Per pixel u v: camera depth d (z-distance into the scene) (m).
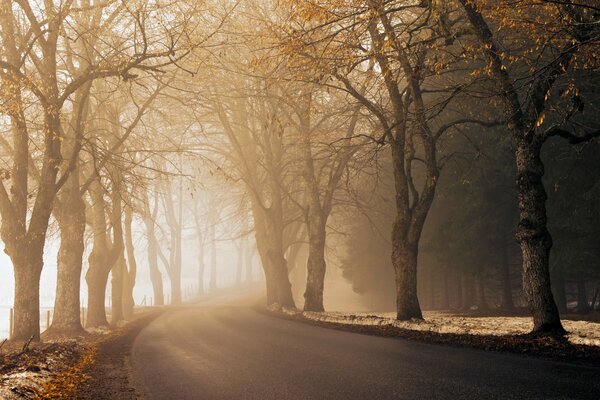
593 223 24.83
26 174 20.62
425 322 19.61
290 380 9.80
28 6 19.14
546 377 9.02
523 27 13.59
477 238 31.42
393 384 8.97
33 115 23.36
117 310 34.31
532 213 15.26
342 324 22.70
